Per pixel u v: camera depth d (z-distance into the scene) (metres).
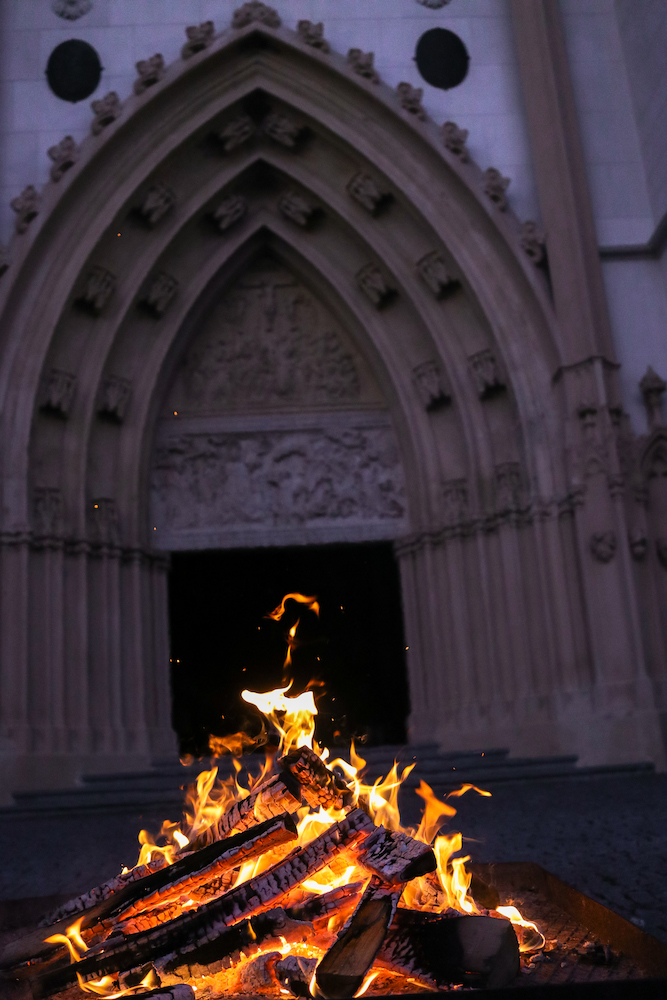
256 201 16.97
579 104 16.06
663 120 14.83
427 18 16.47
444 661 15.20
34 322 14.60
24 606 13.77
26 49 15.90
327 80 15.83
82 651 14.27
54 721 13.77
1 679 13.55
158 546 15.98
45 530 14.28
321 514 16.34
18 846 8.41
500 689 14.52
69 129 15.62
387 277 16.28
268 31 15.53
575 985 2.59
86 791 12.48
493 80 16.25
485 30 16.50
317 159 16.48
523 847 6.07
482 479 15.30
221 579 21.64
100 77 15.89
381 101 15.44
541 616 14.37
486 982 2.91
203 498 16.30
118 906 3.59
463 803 9.70
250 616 21.28
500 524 14.93
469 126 16.00
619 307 15.04
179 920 3.23
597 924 3.74
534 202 15.70
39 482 14.61
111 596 14.88
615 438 13.89
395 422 16.61
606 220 15.45
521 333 15.09
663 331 14.98
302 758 3.63
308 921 3.24
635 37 15.76
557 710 13.70
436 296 15.88
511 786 12.02
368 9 16.42
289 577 21.53
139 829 9.57
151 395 15.98
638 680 13.11
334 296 16.88
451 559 15.32
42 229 14.55
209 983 3.20
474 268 15.30
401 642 19.91
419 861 3.19
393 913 3.09
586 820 7.42
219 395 16.73
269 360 16.95
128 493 15.49
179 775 13.25
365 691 20.20
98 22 16.09
